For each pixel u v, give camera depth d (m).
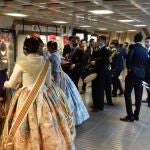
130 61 4.79
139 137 4.18
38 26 10.34
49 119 2.78
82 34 13.75
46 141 2.71
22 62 2.87
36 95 2.81
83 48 6.89
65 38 11.30
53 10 6.84
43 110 2.79
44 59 3.03
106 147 3.78
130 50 4.91
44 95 2.89
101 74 5.57
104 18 8.57
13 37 8.78
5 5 6.09
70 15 7.92
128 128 4.59
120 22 10.03
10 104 2.99
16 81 2.89
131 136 4.22
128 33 16.55
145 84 5.89
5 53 8.20
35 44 2.91
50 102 2.93
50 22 10.47
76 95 4.49
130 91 4.93
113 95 7.17
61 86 4.26
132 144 3.91
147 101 6.43
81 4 5.85
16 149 2.71
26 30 9.71
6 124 2.87
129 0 5.21
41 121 2.74
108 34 16.53
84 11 6.83
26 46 2.92
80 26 12.30
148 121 4.99
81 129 4.51
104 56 5.52
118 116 5.28
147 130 4.50
